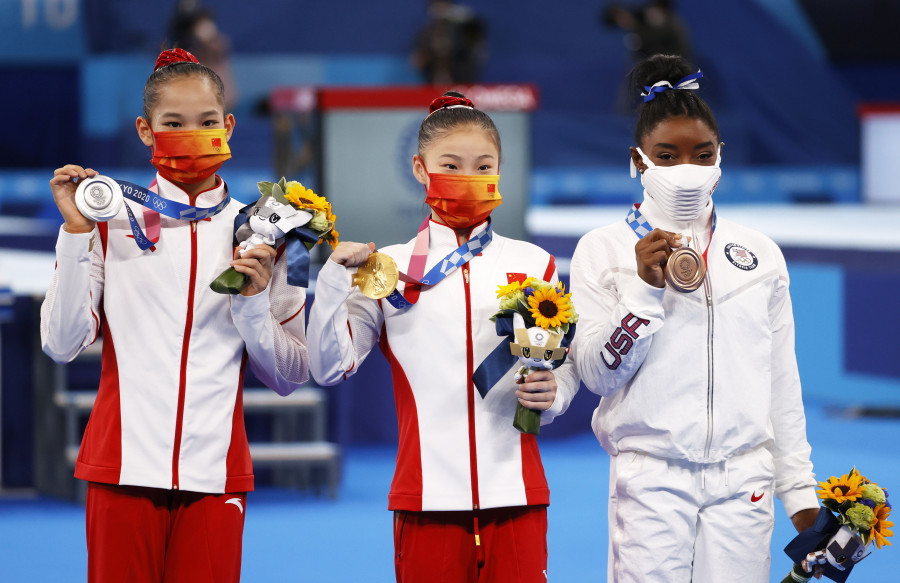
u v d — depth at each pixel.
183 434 6.61
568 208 30.92
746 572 6.79
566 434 18.45
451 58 30.23
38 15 32.16
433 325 6.78
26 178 32.12
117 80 32.25
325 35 33.97
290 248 6.62
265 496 14.93
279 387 7.09
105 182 6.45
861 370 21.20
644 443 6.81
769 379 6.97
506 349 6.66
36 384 14.64
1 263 20.70
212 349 6.75
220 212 6.97
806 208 32.44
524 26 35.16
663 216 7.08
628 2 35.09
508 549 6.66
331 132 17.19
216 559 6.63
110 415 6.65
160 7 32.53
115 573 6.54
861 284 21.12
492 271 6.95
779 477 7.08
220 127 6.81
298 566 11.53
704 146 6.83
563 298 6.58
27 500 14.54
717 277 6.94
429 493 6.61
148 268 6.76
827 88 35.03
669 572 6.72
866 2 34.94
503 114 17.59
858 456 16.98
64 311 6.52
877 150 33.22
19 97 32.22
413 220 17.44
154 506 6.61
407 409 6.78
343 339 6.62
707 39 34.94
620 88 32.28
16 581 10.98
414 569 6.68
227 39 33.47
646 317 6.54
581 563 11.58
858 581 10.88
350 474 16.02
